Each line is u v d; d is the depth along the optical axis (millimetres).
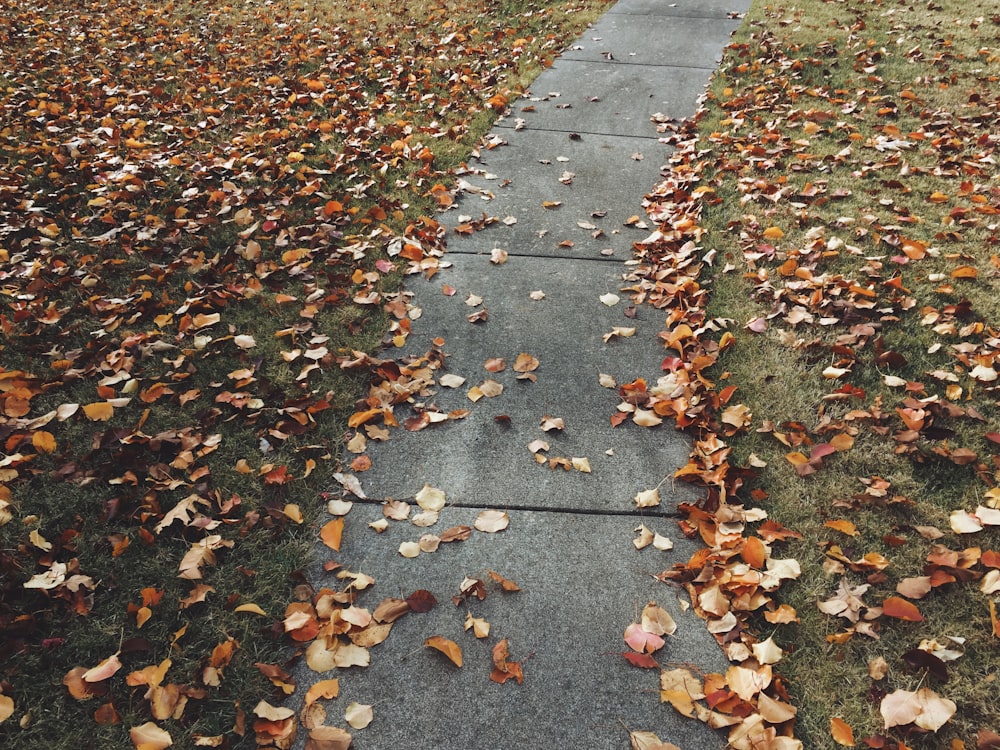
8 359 3387
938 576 2361
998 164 4938
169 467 2809
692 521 2609
